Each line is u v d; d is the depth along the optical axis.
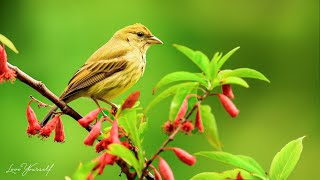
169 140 5.49
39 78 15.59
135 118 5.75
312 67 18.50
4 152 14.27
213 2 17.69
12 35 16.17
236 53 18.25
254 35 18.36
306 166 17.61
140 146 5.73
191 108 5.82
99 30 16.22
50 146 14.14
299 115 18.02
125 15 16.55
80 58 15.80
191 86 5.57
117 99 14.76
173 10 17.25
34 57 15.87
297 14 18.67
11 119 14.56
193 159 5.45
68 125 14.07
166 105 14.97
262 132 17.44
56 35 16.08
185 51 5.59
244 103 17.67
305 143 17.77
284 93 18.31
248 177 5.59
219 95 5.64
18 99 14.68
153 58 16.19
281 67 18.45
